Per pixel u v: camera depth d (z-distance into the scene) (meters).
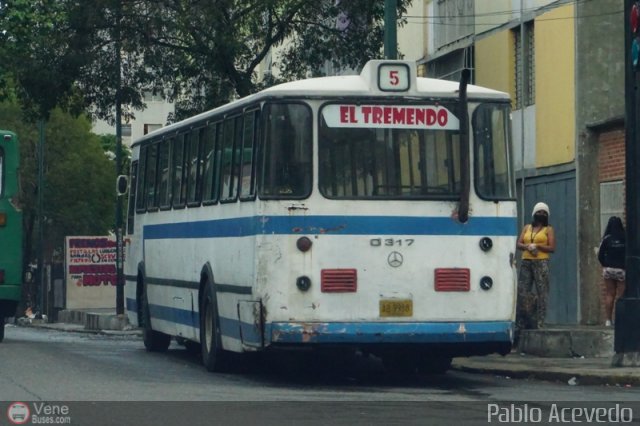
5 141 28.11
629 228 19.28
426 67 41.34
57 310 74.19
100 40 37.09
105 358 24.09
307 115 17.83
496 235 18.14
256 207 17.83
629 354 19.25
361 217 17.78
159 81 37.94
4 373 19.45
